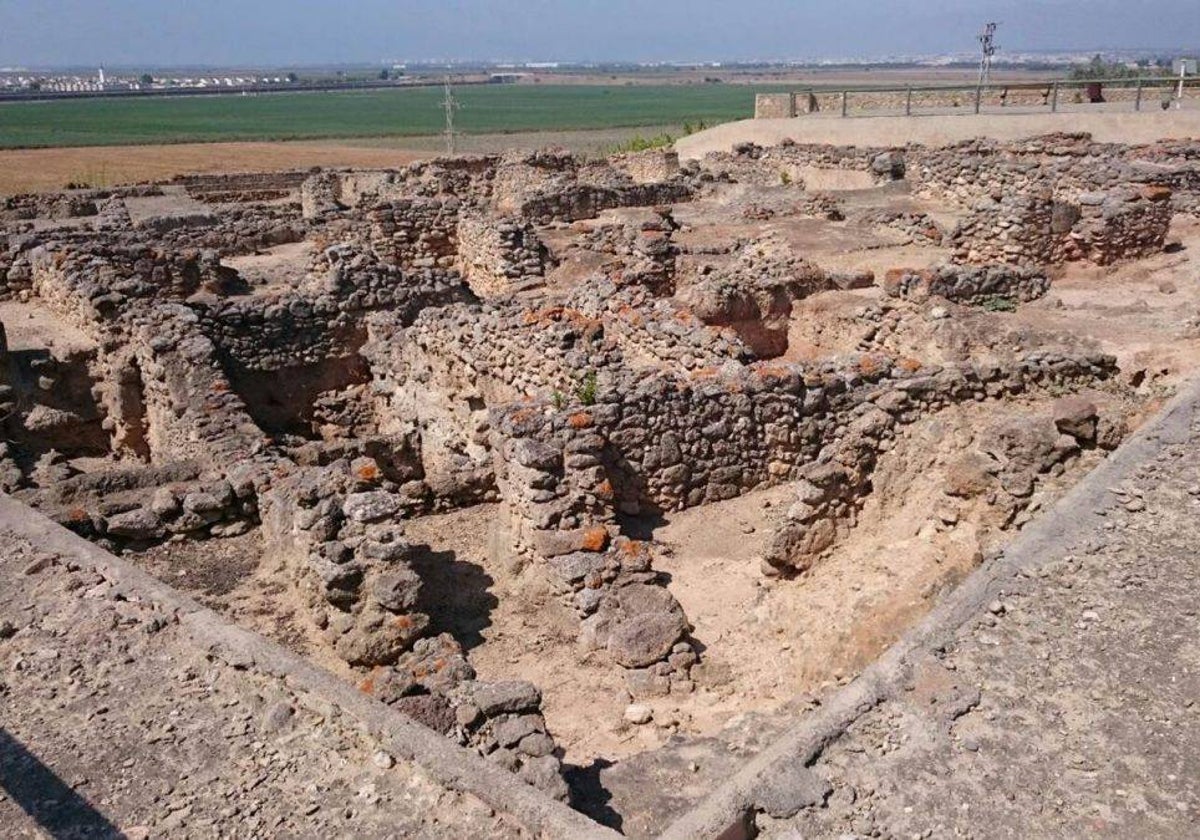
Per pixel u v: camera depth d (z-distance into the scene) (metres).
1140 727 6.80
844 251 22.14
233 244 25.81
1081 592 8.20
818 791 6.30
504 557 10.84
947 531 10.38
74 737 7.20
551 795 6.70
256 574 10.45
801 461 12.45
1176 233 22.19
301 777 6.74
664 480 11.84
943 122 37.47
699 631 9.93
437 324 15.34
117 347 16.50
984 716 6.93
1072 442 10.35
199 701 7.55
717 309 17.66
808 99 47.41
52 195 38.84
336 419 17.59
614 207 29.61
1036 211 19.64
